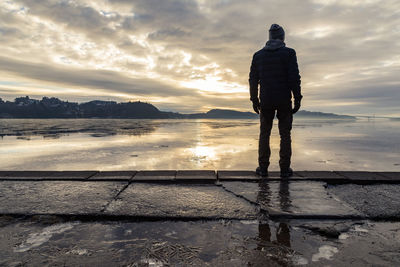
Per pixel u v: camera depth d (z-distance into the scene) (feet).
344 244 5.21
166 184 9.47
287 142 10.07
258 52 10.42
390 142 88.53
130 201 7.57
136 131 171.73
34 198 7.78
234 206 7.23
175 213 6.68
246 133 152.46
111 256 4.72
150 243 5.25
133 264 4.46
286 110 10.03
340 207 7.05
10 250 4.95
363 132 160.76
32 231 5.81
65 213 6.60
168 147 70.64
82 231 5.83
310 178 9.81
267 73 10.04
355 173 10.43
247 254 4.80
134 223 6.30
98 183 9.46
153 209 6.95
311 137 116.16
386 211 6.79
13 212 6.66
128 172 10.76
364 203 7.45
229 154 55.77
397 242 5.30
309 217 6.46
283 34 10.34
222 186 9.15
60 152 56.59
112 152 57.62
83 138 104.12
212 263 4.50
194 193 8.39
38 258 4.65
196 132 164.25
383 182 9.50
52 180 9.77
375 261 4.55
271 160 45.44
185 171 10.95
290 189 8.71
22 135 120.88
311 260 4.59
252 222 6.30
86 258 4.65
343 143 85.30
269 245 5.16
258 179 9.79
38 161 43.37
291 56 9.72
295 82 9.70
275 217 6.48
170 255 4.77
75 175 10.21
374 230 5.87
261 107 10.31
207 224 6.21
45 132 149.28
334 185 9.47
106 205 7.21
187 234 5.67
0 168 36.19
